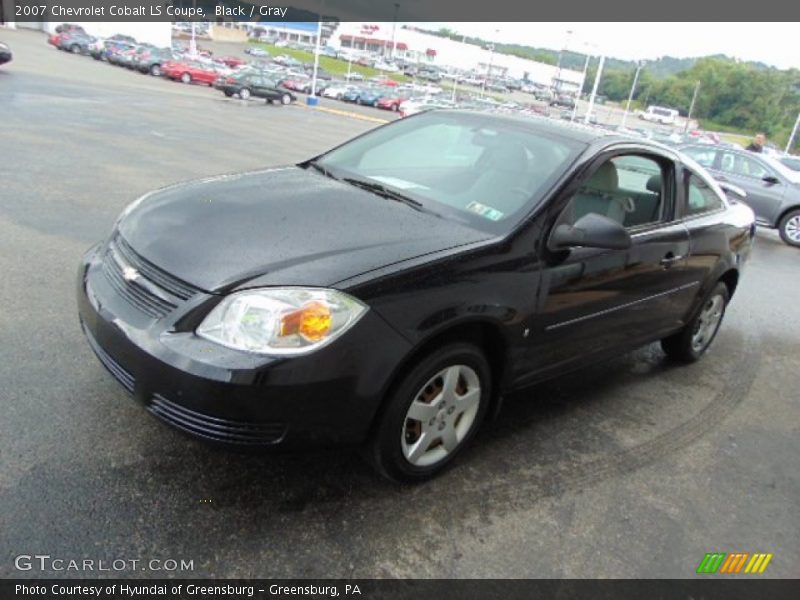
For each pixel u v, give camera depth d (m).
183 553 2.32
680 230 3.90
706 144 12.45
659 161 3.88
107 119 14.59
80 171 8.55
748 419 4.05
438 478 2.94
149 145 11.82
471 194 3.20
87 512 2.42
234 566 2.30
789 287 7.95
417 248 2.66
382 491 2.79
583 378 4.29
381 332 2.41
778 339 5.76
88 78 26.91
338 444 2.49
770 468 3.50
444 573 2.41
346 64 93.12
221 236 2.64
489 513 2.77
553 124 3.68
